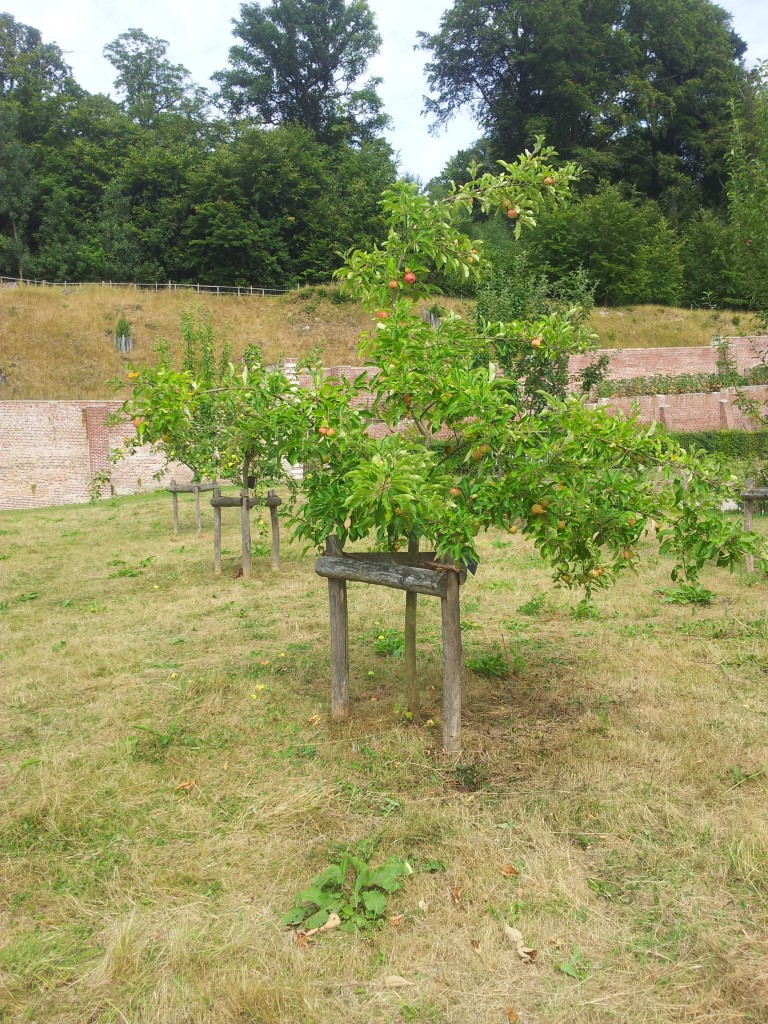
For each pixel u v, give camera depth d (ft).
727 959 8.23
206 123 173.47
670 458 12.37
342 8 171.12
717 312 127.34
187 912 9.29
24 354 95.66
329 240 146.72
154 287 130.82
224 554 34.91
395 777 12.42
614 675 17.03
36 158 151.12
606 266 127.75
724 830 10.53
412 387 12.55
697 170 167.22
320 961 8.45
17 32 171.73
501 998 7.85
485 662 17.47
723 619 20.95
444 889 9.61
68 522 51.03
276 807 11.61
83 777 12.79
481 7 160.56
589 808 11.34
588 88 155.74
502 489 11.92
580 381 52.21
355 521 13.12
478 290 45.21
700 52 164.96
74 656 19.90
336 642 14.75
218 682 17.25
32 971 8.43
